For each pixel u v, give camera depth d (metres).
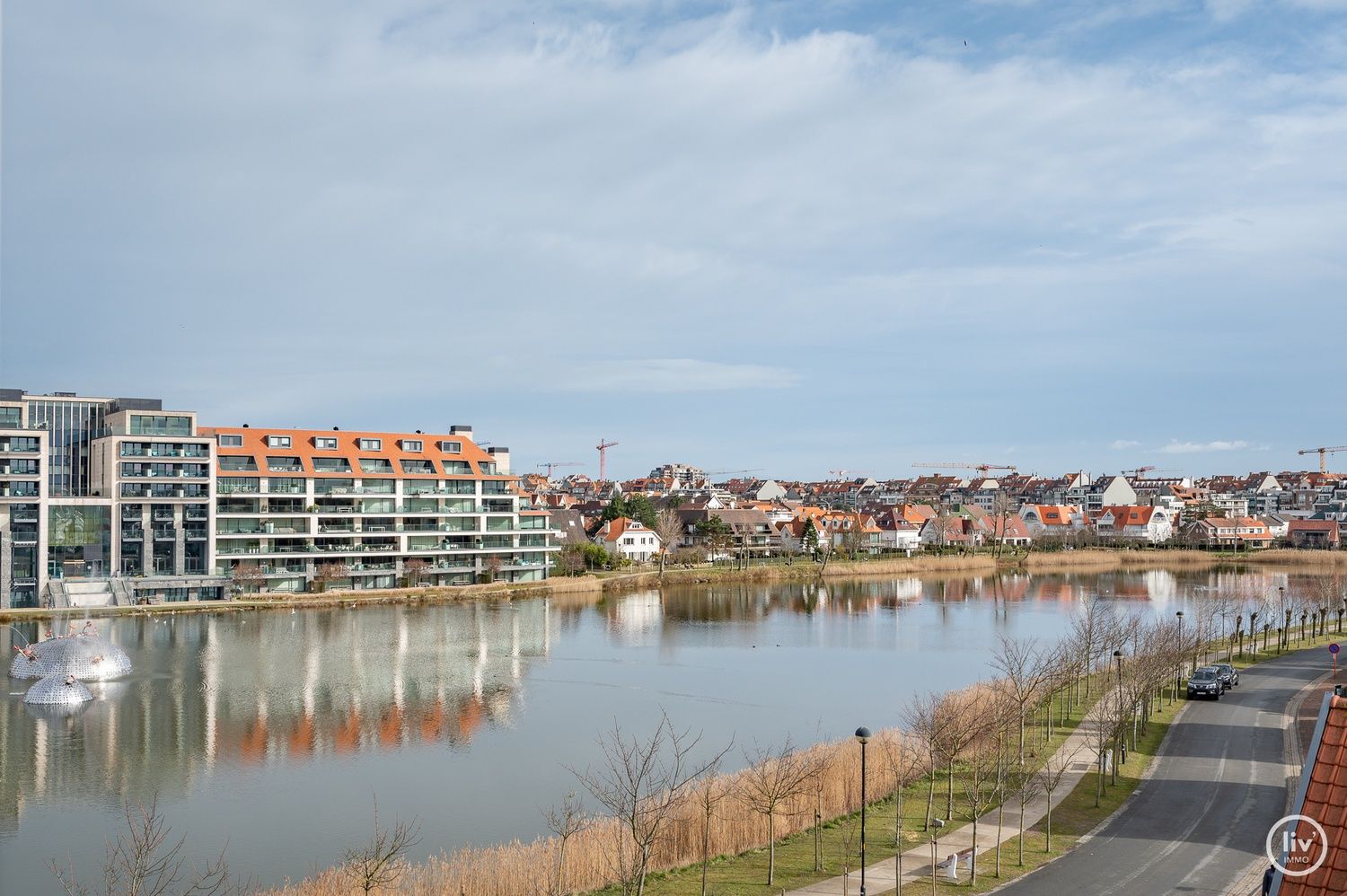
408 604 193.50
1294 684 109.31
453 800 77.88
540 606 194.25
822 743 77.94
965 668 131.25
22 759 89.56
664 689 118.81
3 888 61.56
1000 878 53.47
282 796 79.19
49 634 152.62
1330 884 22.89
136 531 184.75
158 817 74.44
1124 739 77.50
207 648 143.38
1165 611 179.75
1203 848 57.34
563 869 55.31
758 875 55.94
